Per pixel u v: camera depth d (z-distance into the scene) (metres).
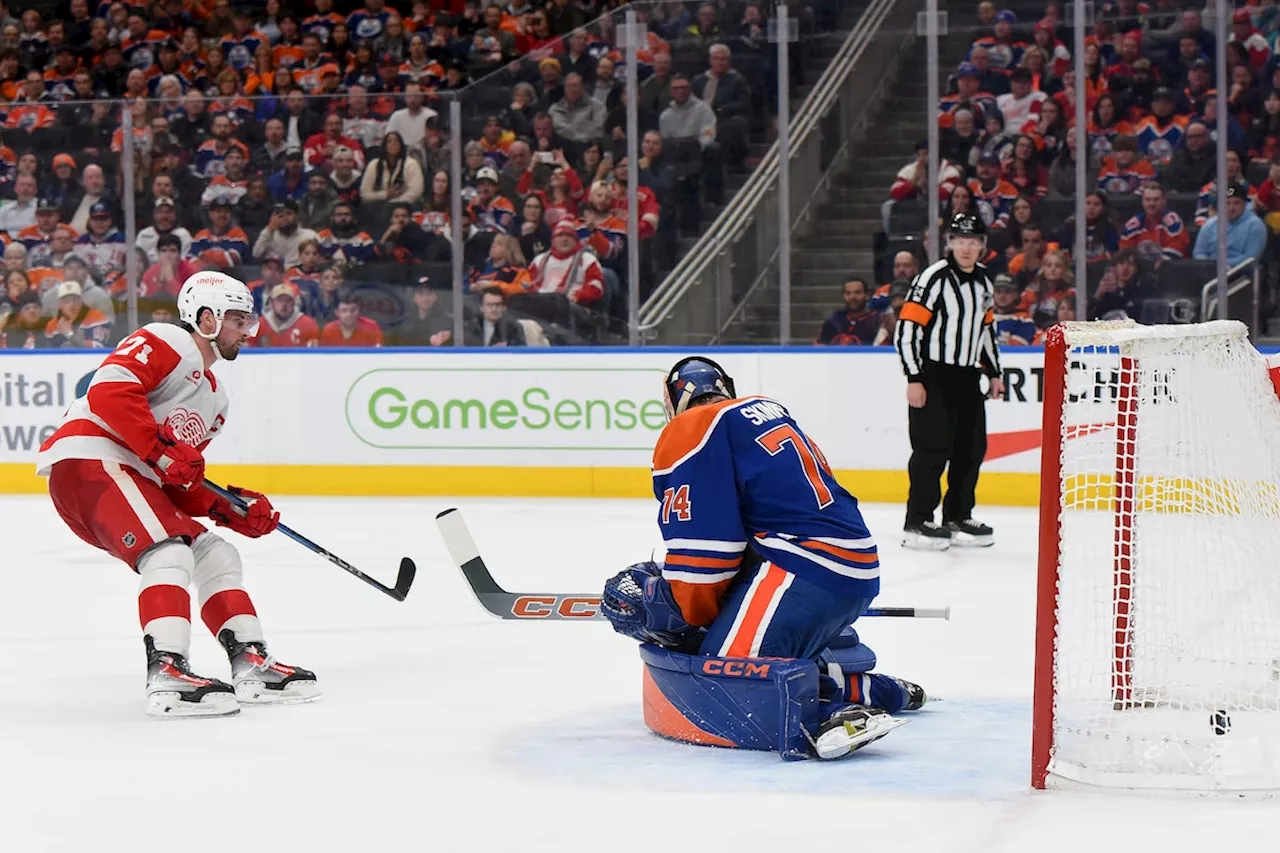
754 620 4.77
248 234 13.80
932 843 3.75
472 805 4.17
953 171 12.53
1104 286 12.34
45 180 13.98
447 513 5.43
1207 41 12.09
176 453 5.52
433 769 4.59
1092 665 4.91
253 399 13.78
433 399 13.41
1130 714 4.85
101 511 5.53
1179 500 4.87
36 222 14.05
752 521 4.84
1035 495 12.12
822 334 12.88
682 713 4.87
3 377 14.10
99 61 19.94
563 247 13.30
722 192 13.02
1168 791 4.13
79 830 4.01
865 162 12.70
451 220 13.52
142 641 7.05
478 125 13.39
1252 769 4.31
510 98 13.31
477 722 5.27
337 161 13.64
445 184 13.50
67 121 13.94
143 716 5.46
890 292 12.70
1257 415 4.87
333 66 19.14
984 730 5.01
